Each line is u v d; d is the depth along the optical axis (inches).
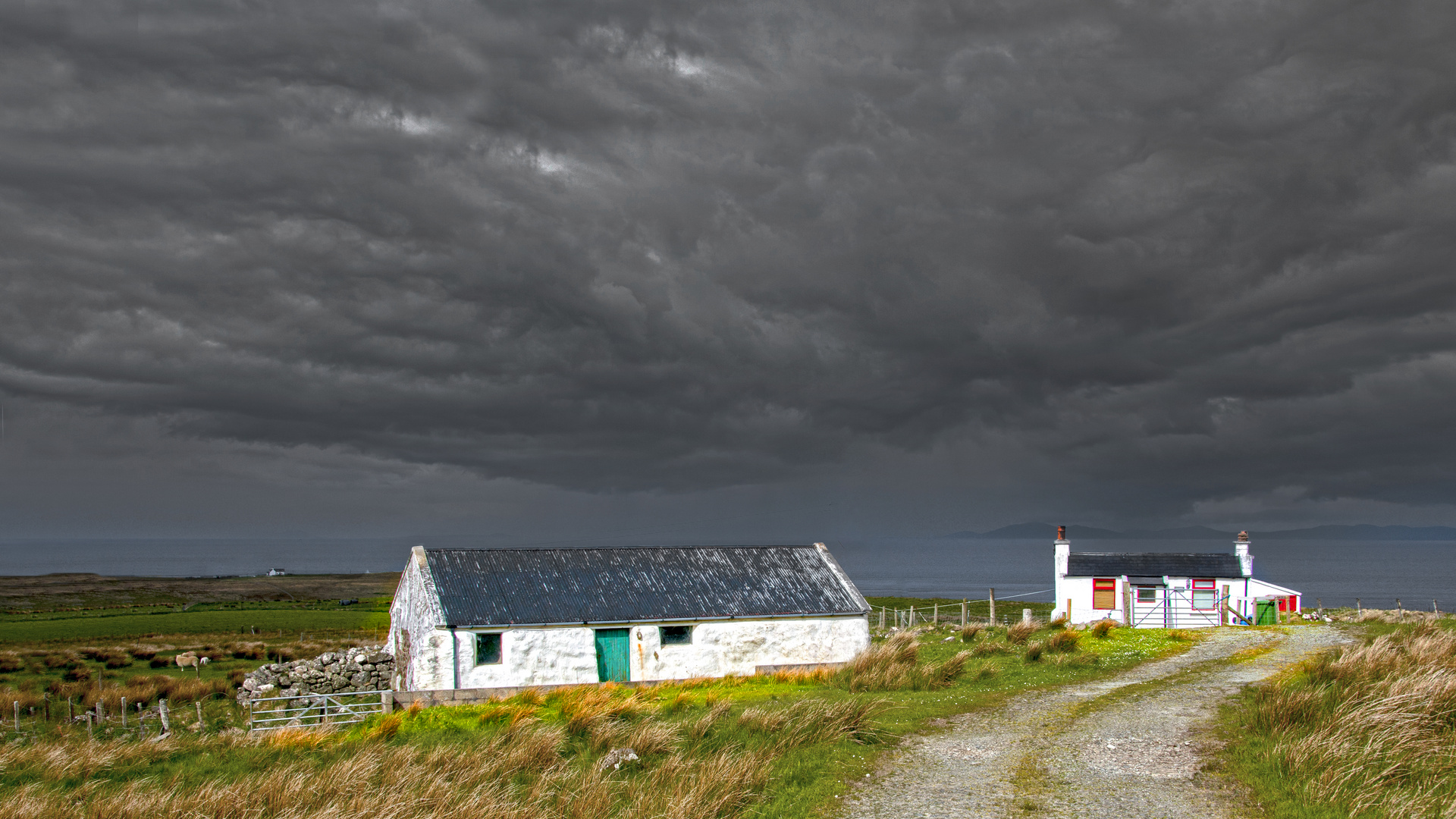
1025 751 690.8
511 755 707.4
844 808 565.9
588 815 553.6
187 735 1050.7
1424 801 496.1
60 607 4220.0
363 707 1151.0
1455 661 801.6
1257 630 1400.1
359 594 5757.9
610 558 1432.1
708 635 1320.1
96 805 600.7
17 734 1207.6
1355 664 820.0
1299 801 518.6
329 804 579.8
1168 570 1919.3
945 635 1636.3
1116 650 1214.9
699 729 772.6
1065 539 1987.0
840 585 1451.8
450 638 1218.0
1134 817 527.2
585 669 1259.8
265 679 1460.4
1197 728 723.4
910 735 764.0
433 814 554.3
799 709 818.8
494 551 1393.9
